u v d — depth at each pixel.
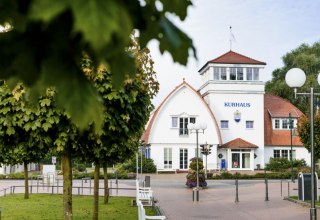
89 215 17.56
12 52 1.01
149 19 1.12
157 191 30.17
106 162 13.57
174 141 52.62
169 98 52.78
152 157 52.56
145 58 9.56
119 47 0.89
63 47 0.96
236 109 53.62
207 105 52.81
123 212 18.17
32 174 50.88
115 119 9.73
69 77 1.01
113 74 1.14
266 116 56.22
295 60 67.81
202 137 52.56
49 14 0.85
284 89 68.06
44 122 8.66
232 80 53.59
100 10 0.87
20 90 8.21
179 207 20.95
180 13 1.21
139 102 10.39
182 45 1.08
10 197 26.11
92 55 0.97
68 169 9.88
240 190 30.91
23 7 0.96
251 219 17.36
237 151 53.09
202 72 57.16
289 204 21.97
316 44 72.06
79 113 1.02
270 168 52.28
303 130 22.92
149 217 10.60
